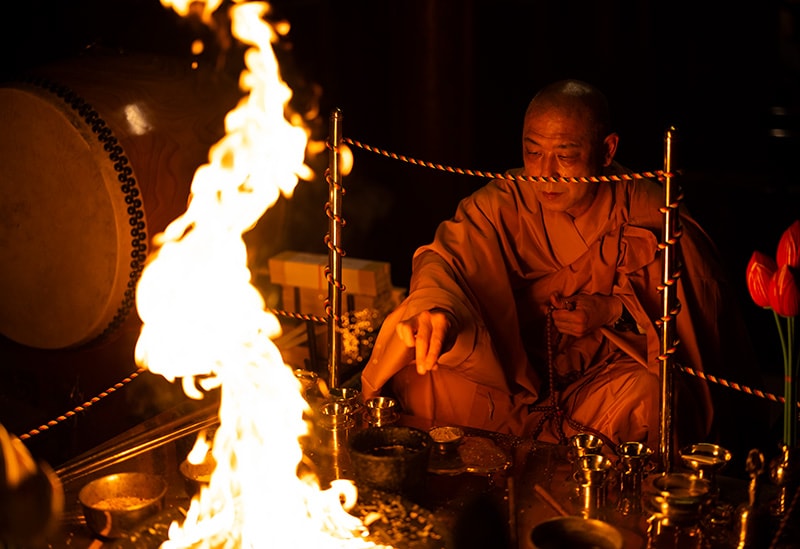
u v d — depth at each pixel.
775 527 2.03
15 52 5.51
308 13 6.81
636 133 6.88
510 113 7.12
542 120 2.95
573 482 2.25
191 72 4.11
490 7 6.96
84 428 3.89
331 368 2.66
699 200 6.41
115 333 3.84
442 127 5.52
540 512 2.12
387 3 6.30
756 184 6.50
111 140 3.68
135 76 3.92
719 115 7.00
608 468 2.14
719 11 6.89
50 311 3.91
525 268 3.19
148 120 3.78
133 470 2.37
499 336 3.10
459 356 2.86
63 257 3.82
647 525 2.05
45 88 3.73
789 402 2.04
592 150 2.96
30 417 3.99
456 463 2.31
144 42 5.91
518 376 3.07
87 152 3.68
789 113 7.11
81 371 3.99
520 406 3.04
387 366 2.81
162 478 2.14
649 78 6.83
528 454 2.41
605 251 3.11
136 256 3.73
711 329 3.02
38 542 1.39
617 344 3.07
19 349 4.08
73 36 5.65
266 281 4.31
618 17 6.78
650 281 3.09
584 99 2.96
